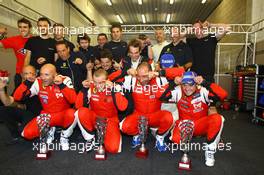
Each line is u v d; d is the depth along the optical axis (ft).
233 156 10.14
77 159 9.50
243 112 22.57
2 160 9.36
